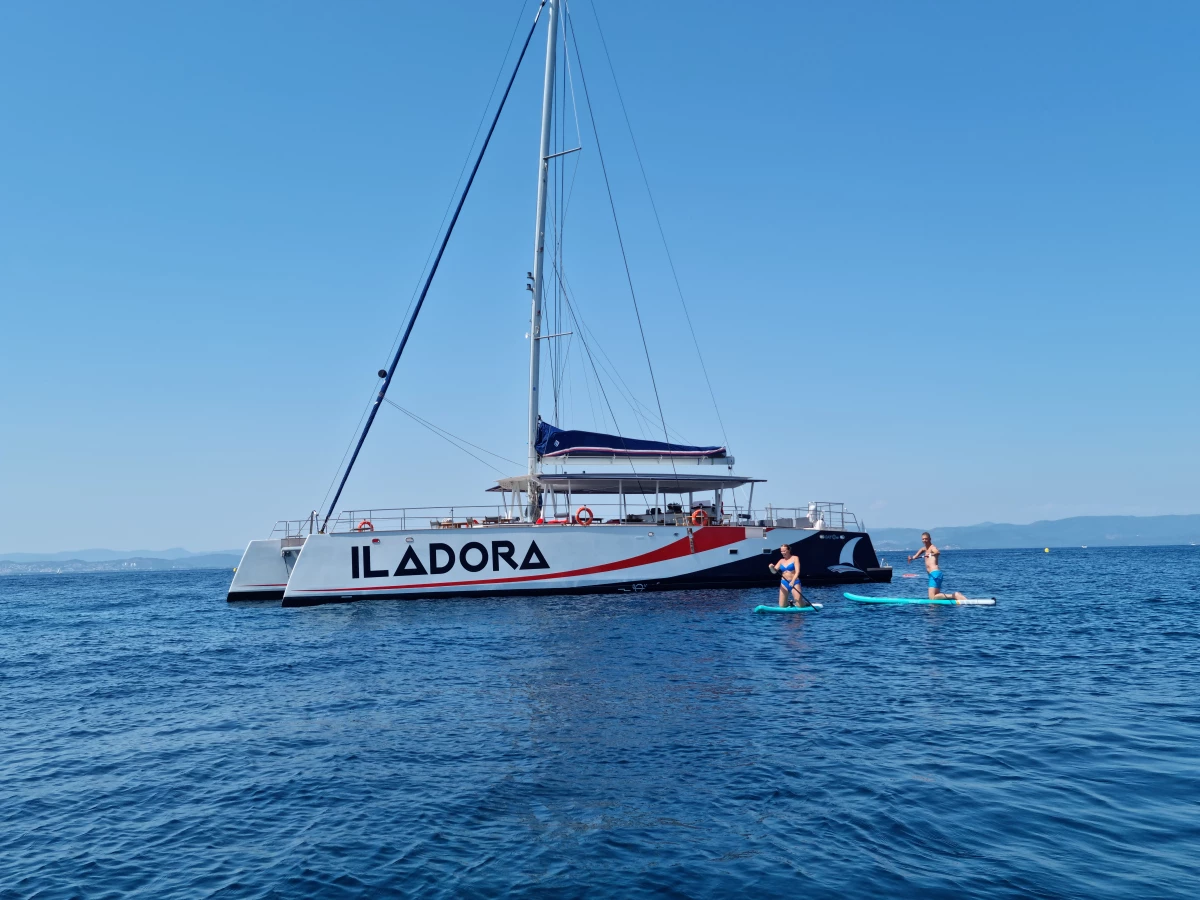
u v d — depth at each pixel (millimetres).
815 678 11078
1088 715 8758
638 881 4734
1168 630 16641
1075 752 7262
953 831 5395
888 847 5148
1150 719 8555
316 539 22250
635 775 6719
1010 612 20547
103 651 17453
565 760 7199
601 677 11281
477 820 5824
